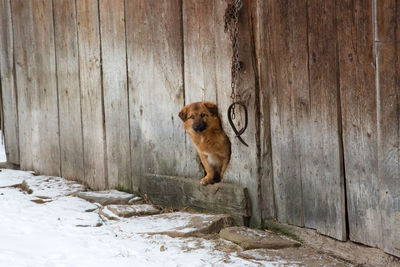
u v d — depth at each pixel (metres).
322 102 5.22
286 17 5.59
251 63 6.01
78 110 9.40
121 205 7.36
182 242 5.69
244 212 6.18
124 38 8.13
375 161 4.69
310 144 5.44
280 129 5.85
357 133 4.85
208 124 6.50
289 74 5.63
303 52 5.41
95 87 8.88
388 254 4.66
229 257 5.12
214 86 6.59
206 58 6.66
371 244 4.82
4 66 11.65
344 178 5.09
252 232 5.84
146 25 7.65
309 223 5.57
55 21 9.76
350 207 5.03
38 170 10.81
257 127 6.06
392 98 4.44
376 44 4.54
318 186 5.38
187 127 6.70
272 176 6.07
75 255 5.29
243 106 6.10
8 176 10.24
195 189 6.90
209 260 5.02
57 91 9.95
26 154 11.20
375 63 4.59
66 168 9.92
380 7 4.47
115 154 8.59
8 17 11.25
